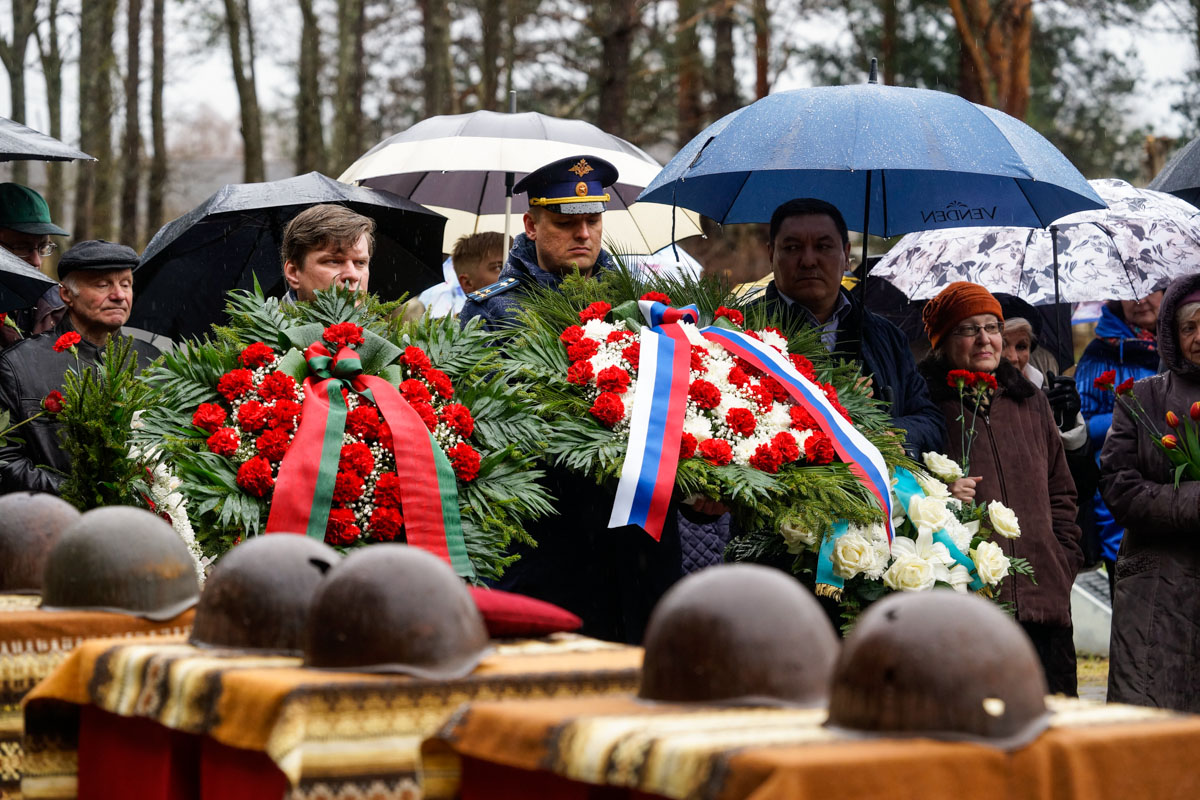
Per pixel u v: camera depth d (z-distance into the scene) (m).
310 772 2.72
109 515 3.78
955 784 2.26
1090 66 24.05
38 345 6.27
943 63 22.52
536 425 5.30
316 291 5.51
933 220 7.25
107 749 3.34
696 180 7.17
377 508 4.88
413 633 2.89
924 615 2.40
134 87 28.50
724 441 5.32
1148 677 6.50
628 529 5.81
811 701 2.62
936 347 7.02
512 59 23.84
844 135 6.04
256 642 3.21
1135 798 2.38
